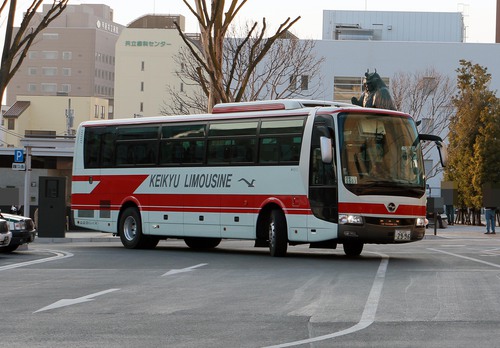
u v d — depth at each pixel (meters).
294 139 25.08
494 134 61.81
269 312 13.34
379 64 103.62
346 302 14.55
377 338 10.83
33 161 72.06
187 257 25.36
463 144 63.50
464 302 14.48
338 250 30.66
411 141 25.06
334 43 103.81
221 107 27.31
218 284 17.55
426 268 21.48
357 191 23.92
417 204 24.72
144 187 29.17
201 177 27.44
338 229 23.98
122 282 17.95
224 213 26.70
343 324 12.05
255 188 25.88
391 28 118.56
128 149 29.83
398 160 24.64
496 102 62.91
